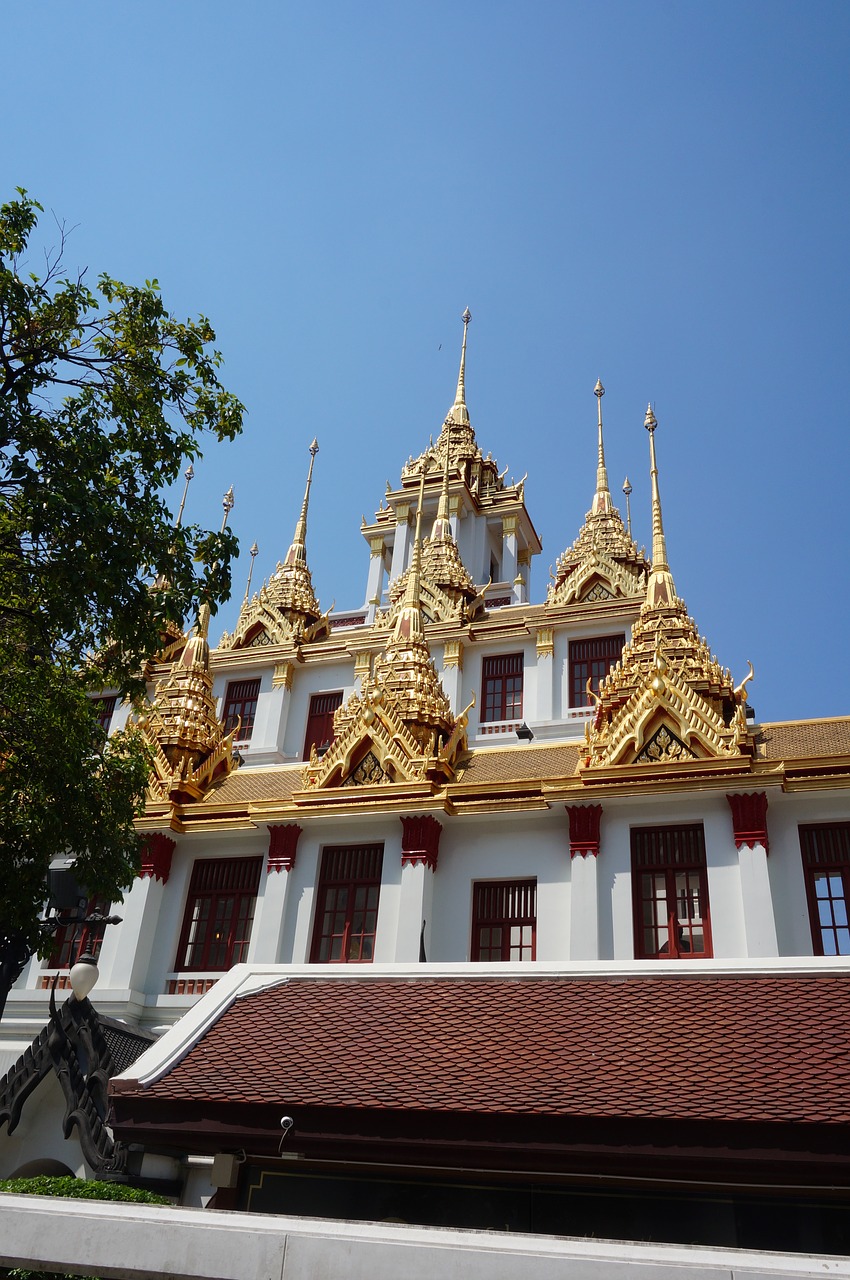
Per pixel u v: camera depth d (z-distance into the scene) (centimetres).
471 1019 1219
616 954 1966
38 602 1514
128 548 1466
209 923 2430
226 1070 1153
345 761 2441
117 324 1617
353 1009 1299
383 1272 584
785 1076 985
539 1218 981
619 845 2081
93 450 1480
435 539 4266
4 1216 664
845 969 1212
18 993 2386
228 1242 618
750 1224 922
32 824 1546
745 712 2644
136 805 1847
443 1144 990
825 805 1998
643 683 2320
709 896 1958
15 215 1501
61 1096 1515
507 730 3234
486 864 2212
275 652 3731
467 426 5266
